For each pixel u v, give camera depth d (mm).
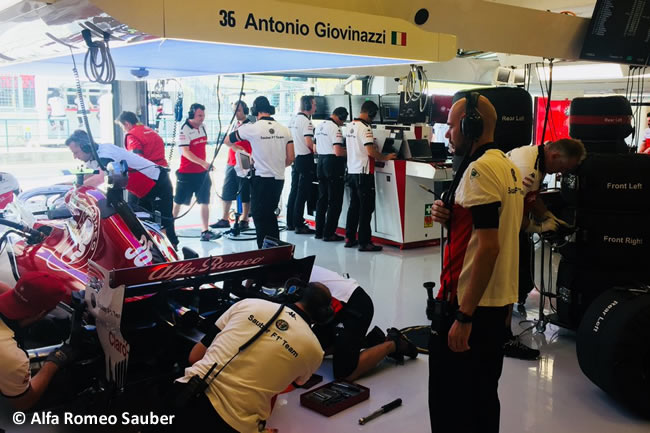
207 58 3426
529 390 3396
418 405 3168
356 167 6672
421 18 3342
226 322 2320
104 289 2578
